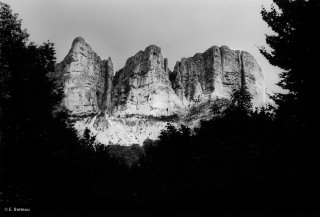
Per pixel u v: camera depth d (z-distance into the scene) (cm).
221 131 3906
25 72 3097
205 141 4169
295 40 2489
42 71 3209
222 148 3672
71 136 4000
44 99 3191
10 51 3006
